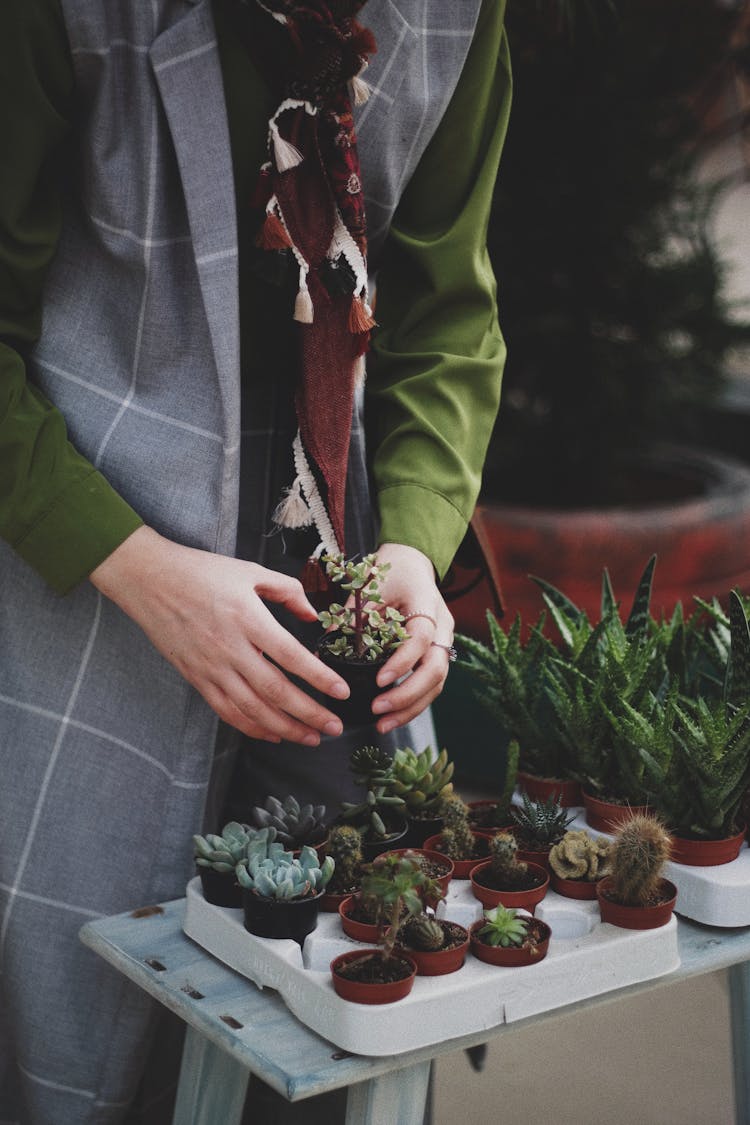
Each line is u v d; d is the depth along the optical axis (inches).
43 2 42.1
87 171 44.9
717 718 46.5
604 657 55.7
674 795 47.7
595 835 50.3
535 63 109.7
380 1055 36.9
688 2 109.7
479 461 54.4
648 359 123.0
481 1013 38.4
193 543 46.1
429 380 53.6
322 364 47.9
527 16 87.4
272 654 42.9
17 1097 56.2
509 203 116.7
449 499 51.8
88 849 49.4
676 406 128.0
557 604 63.4
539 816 47.7
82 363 46.6
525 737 54.6
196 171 44.2
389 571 49.4
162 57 43.4
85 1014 50.1
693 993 83.6
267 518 52.6
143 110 43.9
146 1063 57.0
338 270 46.8
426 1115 60.9
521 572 112.0
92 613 48.3
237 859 43.1
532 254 118.6
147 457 45.9
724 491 124.6
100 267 46.5
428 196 55.4
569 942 40.9
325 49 44.7
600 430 126.1
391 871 39.3
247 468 51.7
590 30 96.5
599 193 115.6
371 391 55.5
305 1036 38.2
